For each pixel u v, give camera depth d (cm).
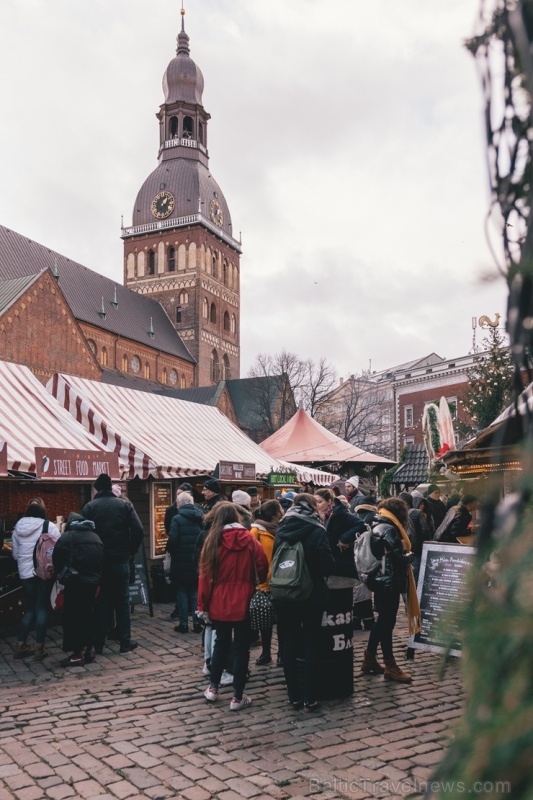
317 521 541
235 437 1592
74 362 3422
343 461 1864
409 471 1986
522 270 94
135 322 5984
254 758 425
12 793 377
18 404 1033
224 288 7181
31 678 647
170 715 519
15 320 3109
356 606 877
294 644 538
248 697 545
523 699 76
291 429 2003
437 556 677
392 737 461
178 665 693
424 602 671
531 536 84
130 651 766
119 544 770
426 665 675
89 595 700
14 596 878
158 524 1199
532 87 85
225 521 557
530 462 88
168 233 6838
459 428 1912
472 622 87
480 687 82
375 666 645
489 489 95
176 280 6731
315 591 526
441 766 81
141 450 1128
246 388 6172
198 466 1238
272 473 1452
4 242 4847
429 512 893
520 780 72
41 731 482
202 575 548
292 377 5156
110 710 533
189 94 7300
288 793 372
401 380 4647
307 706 521
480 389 1659
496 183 102
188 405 1605
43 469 847
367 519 783
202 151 7294
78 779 395
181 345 6538
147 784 387
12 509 1021
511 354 96
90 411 1171
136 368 5750
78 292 5416
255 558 547
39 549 730
